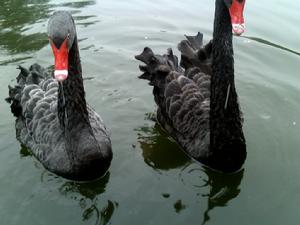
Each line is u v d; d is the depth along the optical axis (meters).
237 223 0.71
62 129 0.81
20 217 0.72
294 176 0.81
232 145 0.79
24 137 0.91
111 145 0.88
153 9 1.48
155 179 0.82
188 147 0.88
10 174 0.83
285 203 0.74
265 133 0.93
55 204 0.76
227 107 0.77
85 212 0.74
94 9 1.49
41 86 0.94
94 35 1.33
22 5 1.51
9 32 1.33
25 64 1.17
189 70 0.97
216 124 0.79
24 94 0.94
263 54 1.22
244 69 1.17
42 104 0.89
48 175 0.83
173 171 0.84
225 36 0.73
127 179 0.82
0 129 0.96
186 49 1.00
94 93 1.08
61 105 0.79
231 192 0.78
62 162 0.81
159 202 0.76
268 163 0.84
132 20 1.41
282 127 0.95
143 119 1.00
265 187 0.78
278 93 1.07
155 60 0.99
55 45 0.67
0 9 1.48
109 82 1.13
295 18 1.36
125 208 0.74
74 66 0.75
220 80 0.76
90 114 0.90
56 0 1.55
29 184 0.80
